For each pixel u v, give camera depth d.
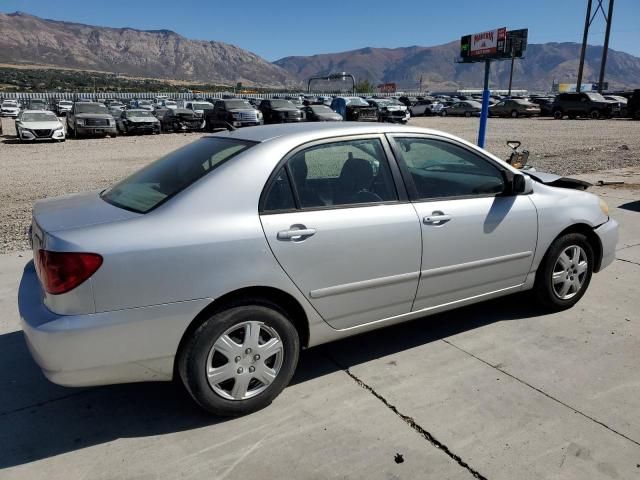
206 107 34.69
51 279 2.67
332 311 3.32
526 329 4.20
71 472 2.67
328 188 3.34
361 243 3.30
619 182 10.43
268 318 3.07
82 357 2.68
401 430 2.97
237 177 3.05
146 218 2.86
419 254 3.55
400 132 3.68
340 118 28.25
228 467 2.70
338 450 2.81
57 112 49.25
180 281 2.80
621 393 3.29
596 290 4.99
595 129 26.72
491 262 3.93
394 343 4.01
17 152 18.28
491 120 37.16
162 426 3.04
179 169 3.34
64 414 3.17
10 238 6.84
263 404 3.16
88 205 3.23
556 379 3.46
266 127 3.71
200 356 2.92
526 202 4.08
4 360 3.78
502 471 2.65
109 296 2.68
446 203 3.70
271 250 3.01
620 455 2.75
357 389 3.39
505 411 3.12
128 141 22.84
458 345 3.96
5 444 2.90
